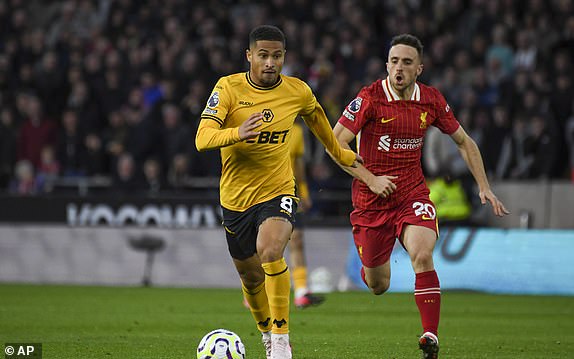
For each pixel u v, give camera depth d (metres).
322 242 53.25
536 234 50.28
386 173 25.78
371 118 25.56
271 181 23.50
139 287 52.88
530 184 53.62
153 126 60.19
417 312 39.00
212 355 21.72
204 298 45.25
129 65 68.06
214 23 69.12
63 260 55.69
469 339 30.05
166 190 56.41
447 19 67.81
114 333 30.66
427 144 54.50
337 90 59.78
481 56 64.25
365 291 51.38
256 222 23.38
